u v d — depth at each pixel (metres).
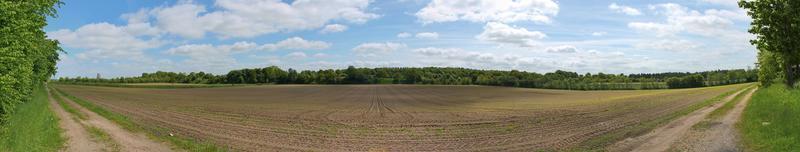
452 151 21.97
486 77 150.00
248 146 23.02
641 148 17.36
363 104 65.50
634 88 118.81
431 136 27.97
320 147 23.27
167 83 163.75
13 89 20.34
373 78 151.88
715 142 16.64
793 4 18.48
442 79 155.00
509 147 22.28
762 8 19.45
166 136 24.42
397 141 25.80
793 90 33.50
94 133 23.20
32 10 20.69
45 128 22.61
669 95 75.69
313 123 36.19
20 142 17.58
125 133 24.05
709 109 32.34
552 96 86.94
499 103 66.25
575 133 26.52
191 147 20.30
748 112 24.44
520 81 130.25
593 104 58.28
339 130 31.20
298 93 98.94
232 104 63.72
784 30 19.17
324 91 106.12
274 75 155.88
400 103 67.88
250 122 36.47
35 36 22.64
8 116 20.81
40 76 42.78
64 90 104.94
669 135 19.53
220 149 20.94
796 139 14.16
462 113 47.47
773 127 16.97
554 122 34.53
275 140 25.59
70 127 25.11
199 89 117.31
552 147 21.41
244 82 156.12
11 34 17.98
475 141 25.14
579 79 142.75
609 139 21.12
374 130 31.36
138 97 82.06
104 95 87.56
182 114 44.44
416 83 149.12
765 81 59.69
